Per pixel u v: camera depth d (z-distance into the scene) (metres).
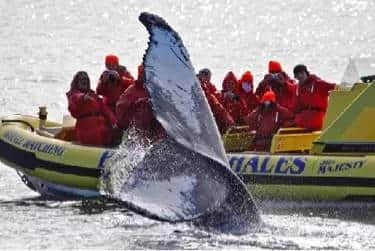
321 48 92.19
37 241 29.36
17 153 37.81
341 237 29.73
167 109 27.84
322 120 36.44
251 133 36.09
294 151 34.91
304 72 36.53
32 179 37.62
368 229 30.69
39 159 36.94
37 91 60.66
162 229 30.41
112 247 28.66
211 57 83.50
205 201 29.03
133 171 29.25
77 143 36.97
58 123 41.53
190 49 90.56
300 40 100.75
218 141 28.38
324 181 32.78
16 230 30.67
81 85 37.09
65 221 31.86
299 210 33.22
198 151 27.86
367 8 151.38
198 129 28.08
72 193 36.25
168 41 28.19
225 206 29.42
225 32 113.50
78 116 36.94
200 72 37.16
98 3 155.88
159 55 28.08
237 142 35.66
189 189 28.97
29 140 37.75
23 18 126.19
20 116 41.25
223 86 37.94
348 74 36.22
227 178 28.69
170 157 28.86
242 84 38.59
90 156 35.66
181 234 29.75
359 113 33.56
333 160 32.94
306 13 145.88
